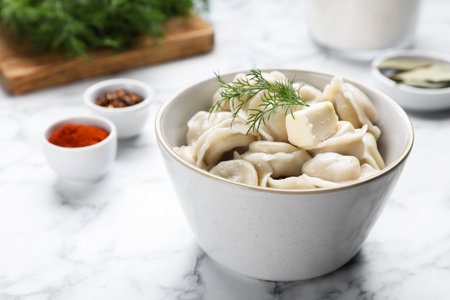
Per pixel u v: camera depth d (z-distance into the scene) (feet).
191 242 1.53
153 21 2.29
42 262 1.47
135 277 1.42
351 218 1.25
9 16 2.25
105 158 1.70
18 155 1.86
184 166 1.24
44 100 2.13
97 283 1.41
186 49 2.39
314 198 1.18
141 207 1.64
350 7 2.23
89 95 1.94
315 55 2.41
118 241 1.53
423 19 2.70
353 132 1.38
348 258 1.39
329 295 1.38
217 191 1.22
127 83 2.00
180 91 1.49
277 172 1.37
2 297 1.38
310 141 1.33
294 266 1.32
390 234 1.54
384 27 2.26
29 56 2.24
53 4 2.24
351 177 1.30
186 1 2.48
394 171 1.24
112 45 2.25
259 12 2.79
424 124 2.00
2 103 2.11
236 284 1.41
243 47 2.48
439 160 1.82
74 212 1.63
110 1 2.31
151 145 1.91
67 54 2.22
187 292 1.39
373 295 1.38
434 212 1.62
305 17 2.75
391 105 1.44
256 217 1.22
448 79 2.07
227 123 1.42
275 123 1.39
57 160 1.67
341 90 1.47
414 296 1.38
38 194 1.69
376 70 2.12
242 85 1.41
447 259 1.47
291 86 1.41
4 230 1.56
